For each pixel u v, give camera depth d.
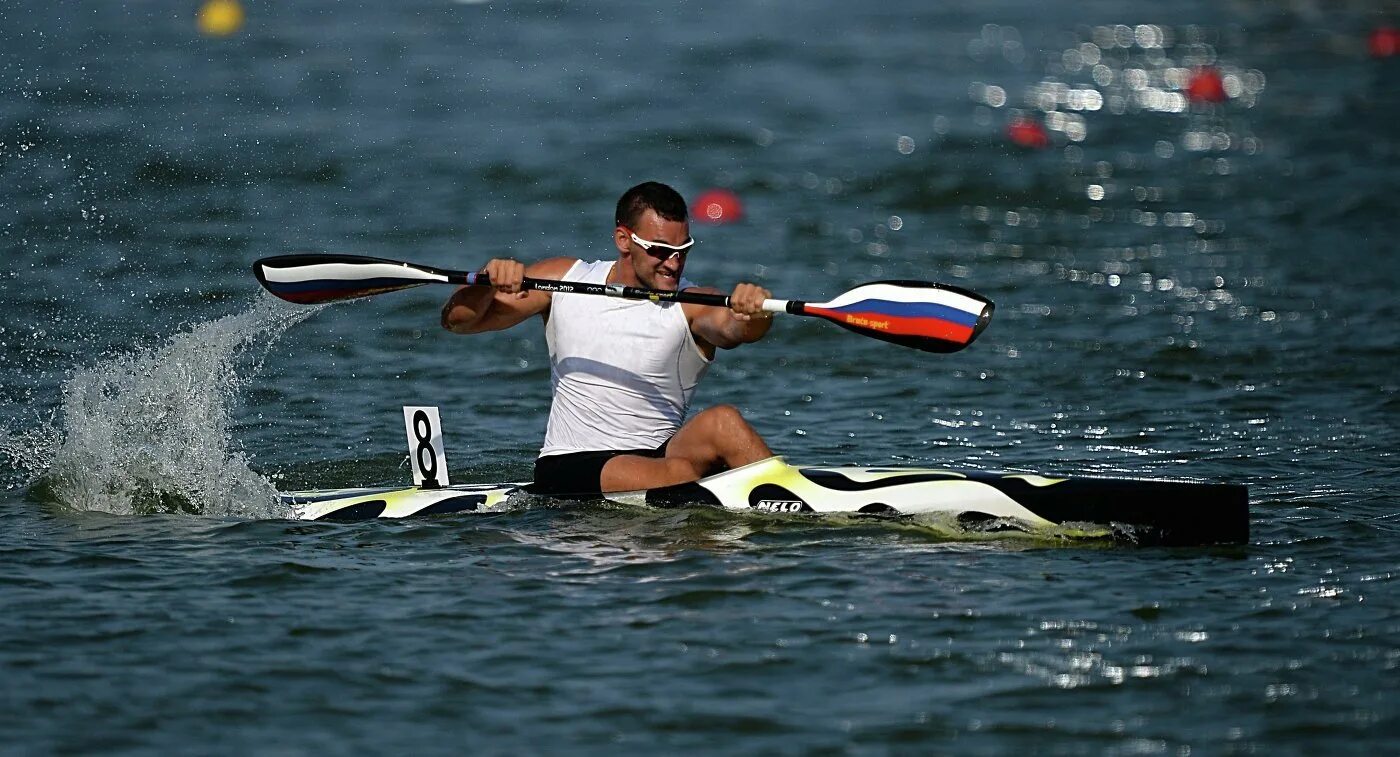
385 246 54.78
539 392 37.47
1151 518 23.91
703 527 24.42
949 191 68.56
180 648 19.12
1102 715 17.22
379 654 18.95
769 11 152.75
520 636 19.56
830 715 17.20
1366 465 29.88
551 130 81.38
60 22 122.00
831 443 32.62
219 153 71.88
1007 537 24.17
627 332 25.53
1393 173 70.44
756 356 41.75
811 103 94.38
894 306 25.45
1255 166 73.94
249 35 119.75
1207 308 46.62
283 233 56.31
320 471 29.86
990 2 167.50
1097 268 53.41
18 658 18.72
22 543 23.81
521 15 140.38
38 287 46.91
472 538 23.98
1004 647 19.22
